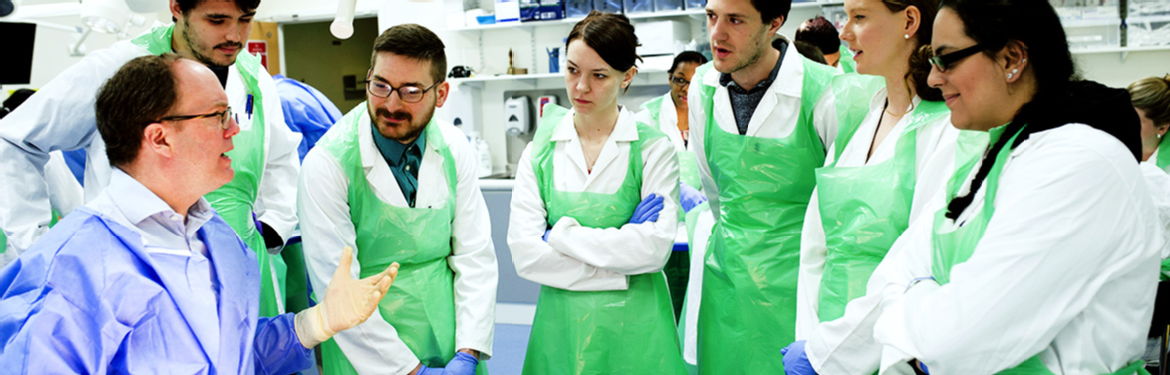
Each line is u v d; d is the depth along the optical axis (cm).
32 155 206
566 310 218
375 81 184
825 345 155
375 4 581
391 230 199
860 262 176
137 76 132
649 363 218
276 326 154
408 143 198
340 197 196
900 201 171
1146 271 121
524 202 222
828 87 209
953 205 136
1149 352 246
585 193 217
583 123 220
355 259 200
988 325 119
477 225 215
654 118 354
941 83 131
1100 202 115
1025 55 123
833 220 182
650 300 220
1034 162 121
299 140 250
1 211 200
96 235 129
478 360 209
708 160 229
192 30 196
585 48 204
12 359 117
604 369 217
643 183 220
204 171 138
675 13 489
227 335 141
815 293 192
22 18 438
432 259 207
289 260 281
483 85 565
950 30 126
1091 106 121
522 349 412
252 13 202
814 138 213
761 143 213
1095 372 122
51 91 200
